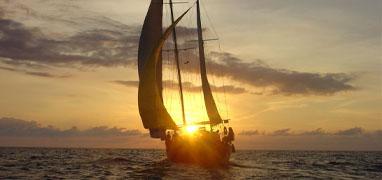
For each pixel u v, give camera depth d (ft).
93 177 115.44
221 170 134.72
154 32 144.46
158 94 135.95
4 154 288.30
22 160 200.95
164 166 142.10
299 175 136.56
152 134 136.46
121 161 197.16
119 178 112.27
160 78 145.79
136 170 136.46
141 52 145.48
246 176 121.08
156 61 135.23
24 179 110.42
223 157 139.85
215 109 147.33
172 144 139.64
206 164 137.90
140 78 135.85
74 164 170.81
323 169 173.27
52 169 143.33
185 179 107.96
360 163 240.32
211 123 146.61
